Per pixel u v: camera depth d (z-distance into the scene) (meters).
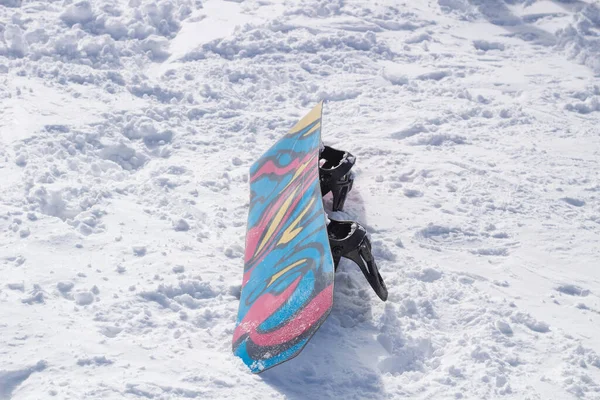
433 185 10.41
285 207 7.95
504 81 15.12
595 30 18.30
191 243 8.30
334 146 11.47
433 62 15.93
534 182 10.79
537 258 8.75
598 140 12.56
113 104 12.16
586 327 7.38
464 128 12.70
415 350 6.85
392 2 19.23
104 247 7.98
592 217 9.90
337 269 8.05
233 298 7.33
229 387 5.99
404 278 7.95
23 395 5.65
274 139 11.64
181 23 16.69
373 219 9.31
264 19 17.08
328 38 16.11
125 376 5.94
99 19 15.55
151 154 10.93
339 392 6.16
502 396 6.23
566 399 6.22
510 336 7.11
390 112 13.09
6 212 8.38
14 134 10.57
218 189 9.74
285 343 6.05
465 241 9.04
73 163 9.94
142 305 6.98
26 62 13.39
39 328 6.40
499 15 19.25
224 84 13.49
